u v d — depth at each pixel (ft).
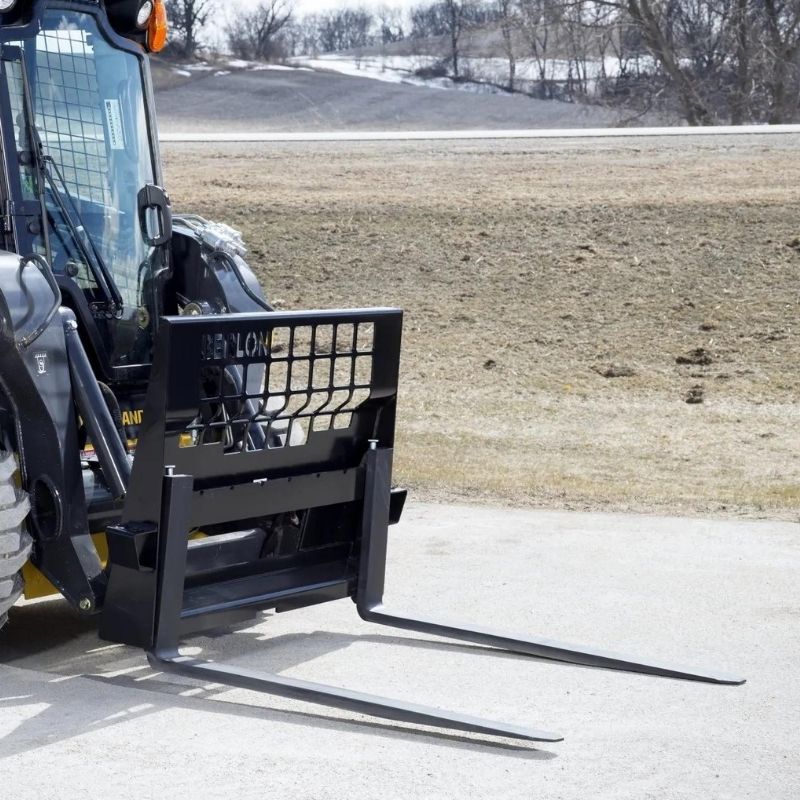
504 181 70.49
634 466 37.14
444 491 33.17
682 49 130.11
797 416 43.60
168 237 22.16
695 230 61.41
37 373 18.34
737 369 49.16
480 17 207.00
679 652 19.95
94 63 21.58
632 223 62.80
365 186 70.44
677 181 68.59
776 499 32.09
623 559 25.88
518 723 16.92
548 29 136.87
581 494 32.81
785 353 50.21
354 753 15.72
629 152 75.20
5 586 18.07
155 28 22.30
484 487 33.60
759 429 42.04
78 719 16.84
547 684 18.45
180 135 85.92
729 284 56.44
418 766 15.31
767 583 23.94
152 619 17.93
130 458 20.31
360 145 80.48
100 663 19.67
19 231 20.47
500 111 184.85
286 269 60.44
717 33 127.75
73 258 21.29
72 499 18.56
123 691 18.12
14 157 20.39
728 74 128.26
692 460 37.96
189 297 23.56
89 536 18.69
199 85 201.77
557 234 62.44
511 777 14.98
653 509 31.17
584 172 71.51
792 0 122.11
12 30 20.25
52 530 18.62
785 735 16.39
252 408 21.39
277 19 229.86
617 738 16.29
